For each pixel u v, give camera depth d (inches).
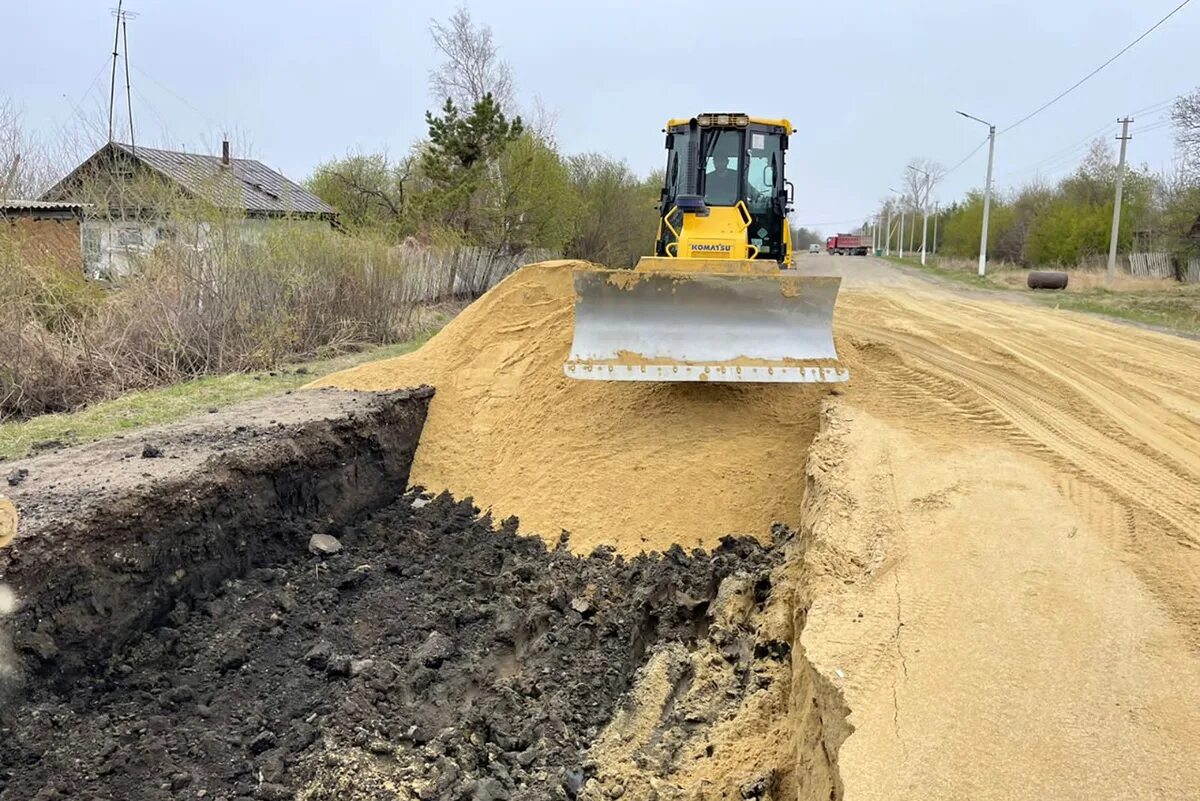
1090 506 225.8
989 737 130.3
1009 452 273.0
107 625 221.8
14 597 197.3
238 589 265.0
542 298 421.7
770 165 473.4
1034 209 2194.9
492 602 272.8
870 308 605.9
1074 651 153.9
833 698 143.6
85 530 217.2
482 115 1103.6
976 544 200.4
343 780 188.4
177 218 512.7
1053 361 413.4
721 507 300.7
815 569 190.9
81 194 522.0
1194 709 136.8
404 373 397.4
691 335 320.2
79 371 436.5
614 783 187.5
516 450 350.3
